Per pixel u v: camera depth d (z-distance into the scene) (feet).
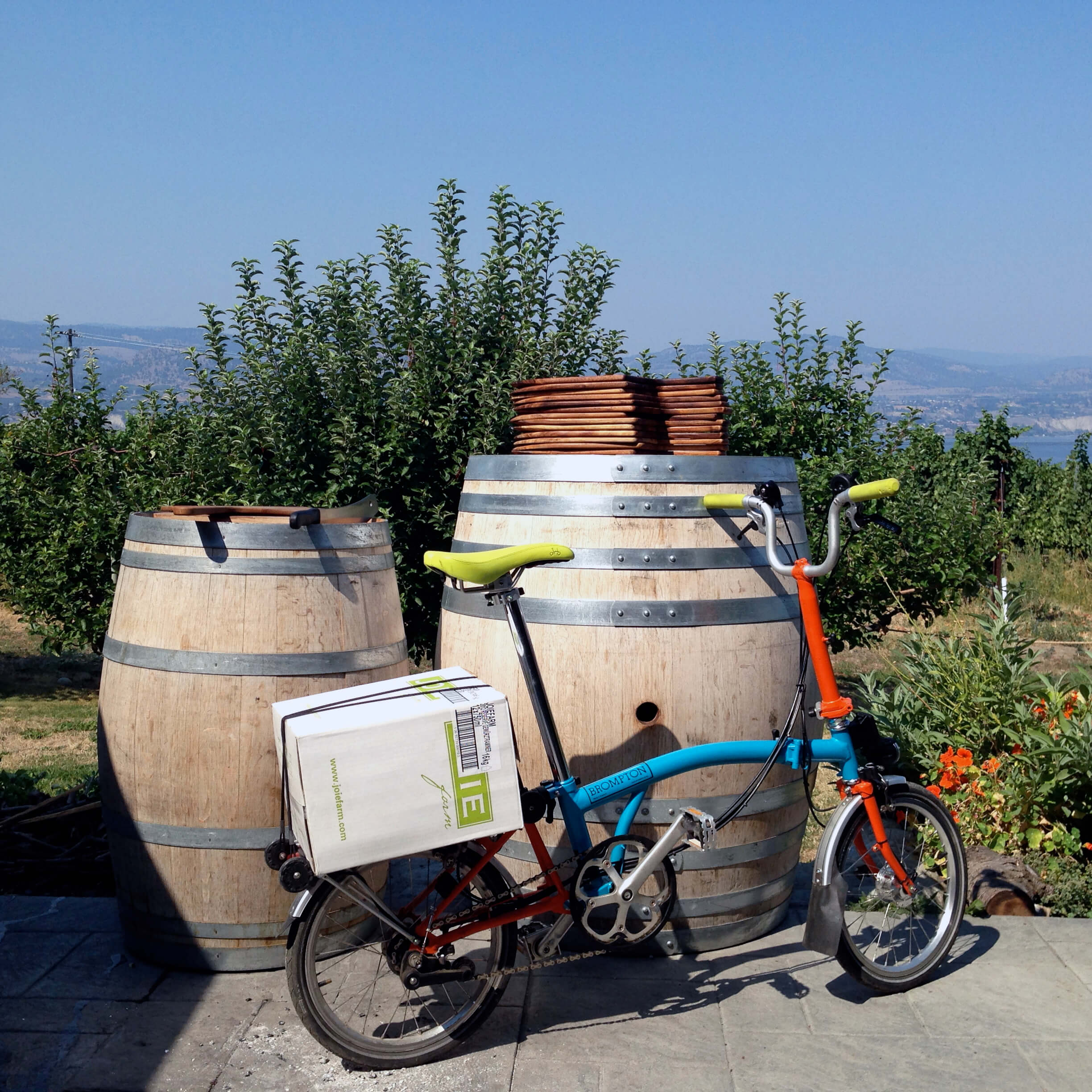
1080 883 12.94
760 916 11.41
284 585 10.19
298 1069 8.97
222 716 10.07
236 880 10.34
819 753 10.25
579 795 9.64
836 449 22.84
